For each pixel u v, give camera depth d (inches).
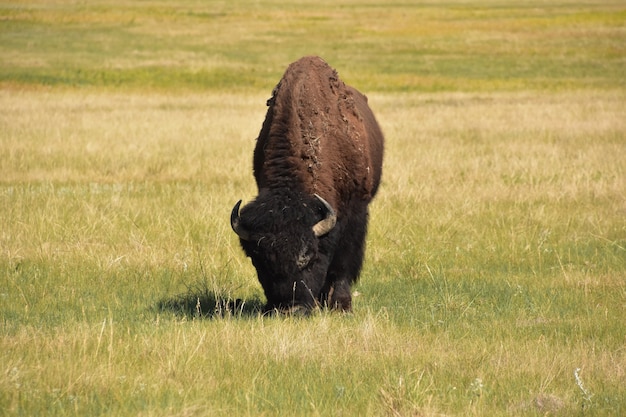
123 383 888.9
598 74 5462.6
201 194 2005.4
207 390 887.1
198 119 3361.2
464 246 1662.2
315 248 1088.8
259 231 1078.4
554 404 869.8
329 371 952.9
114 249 1565.0
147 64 5644.7
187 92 4606.3
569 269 1497.3
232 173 2322.8
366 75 5383.9
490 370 969.5
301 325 1077.1
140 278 1421.0
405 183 2144.4
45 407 828.6
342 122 1289.4
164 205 1904.5
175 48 6688.0
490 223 1798.7
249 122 3289.9
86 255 1523.1
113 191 2050.9
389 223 1772.9
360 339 1063.0
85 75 5088.6
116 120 3289.9
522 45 7012.8
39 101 3927.2
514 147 2706.7
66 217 1755.7
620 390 909.8
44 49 6368.1
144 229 1697.8
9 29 7568.9
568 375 956.6
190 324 1137.4
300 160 1197.7
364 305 1312.7
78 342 1005.2
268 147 1224.8
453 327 1159.6
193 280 1429.6
